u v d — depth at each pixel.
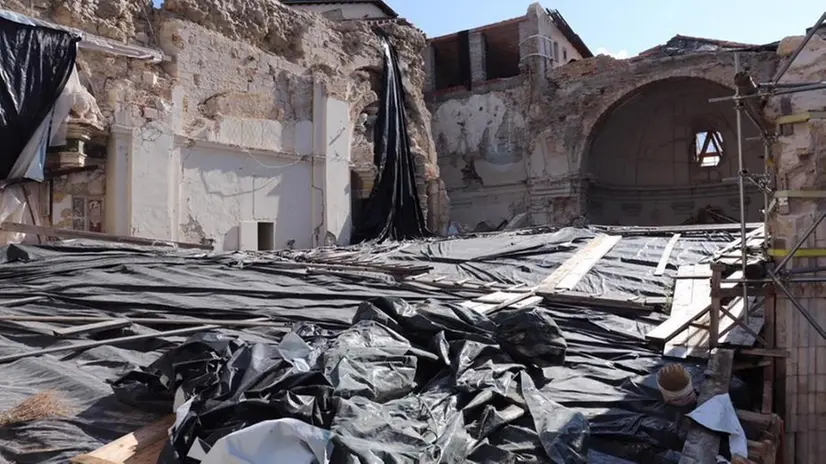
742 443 3.83
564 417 3.89
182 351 4.10
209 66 15.75
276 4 17.78
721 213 26.80
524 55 26.27
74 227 12.99
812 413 4.89
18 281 8.38
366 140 20.84
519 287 8.59
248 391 3.40
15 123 11.26
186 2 15.18
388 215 20.50
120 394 4.13
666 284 8.56
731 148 26.45
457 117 27.97
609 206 27.97
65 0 12.80
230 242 16.00
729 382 4.64
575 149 25.25
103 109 13.38
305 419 3.12
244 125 16.52
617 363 5.28
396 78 22.09
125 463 3.24
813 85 4.55
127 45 13.80
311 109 18.45
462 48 28.36
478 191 27.58
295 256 12.51
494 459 3.43
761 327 5.70
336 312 7.29
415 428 3.38
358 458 2.84
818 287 4.88
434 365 4.56
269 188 17.12
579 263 10.01
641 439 3.90
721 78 22.50
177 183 14.74
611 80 24.67
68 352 5.33
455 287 8.91
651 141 27.77
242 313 7.04
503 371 4.47
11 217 11.88
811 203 4.91
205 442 3.03
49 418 3.84
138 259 10.02
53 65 11.78
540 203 25.84
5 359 5.06
